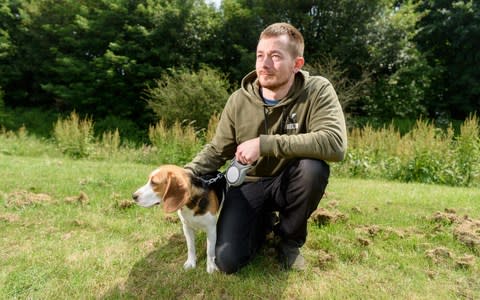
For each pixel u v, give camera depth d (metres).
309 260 2.77
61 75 17.00
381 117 16.42
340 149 2.33
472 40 17.03
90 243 3.05
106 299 2.28
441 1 17.72
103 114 17.27
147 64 15.98
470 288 2.45
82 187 4.83
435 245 3.06
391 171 7.34
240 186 2.66
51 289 2.37
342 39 15.69
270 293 2.31
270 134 2.54
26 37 18.31
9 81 18.33
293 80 2.50
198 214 2.38
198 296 2.28
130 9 16.80
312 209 2.48
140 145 14.27
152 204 2.29
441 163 7.12
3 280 2.44
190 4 16.28
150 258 2.80
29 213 3.69
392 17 16.02
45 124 16.34
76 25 16.75
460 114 18.84
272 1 16.14
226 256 2.45
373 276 2.55
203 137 9.15
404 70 16.02
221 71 16.09
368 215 3.82
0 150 9.76
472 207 4.25
